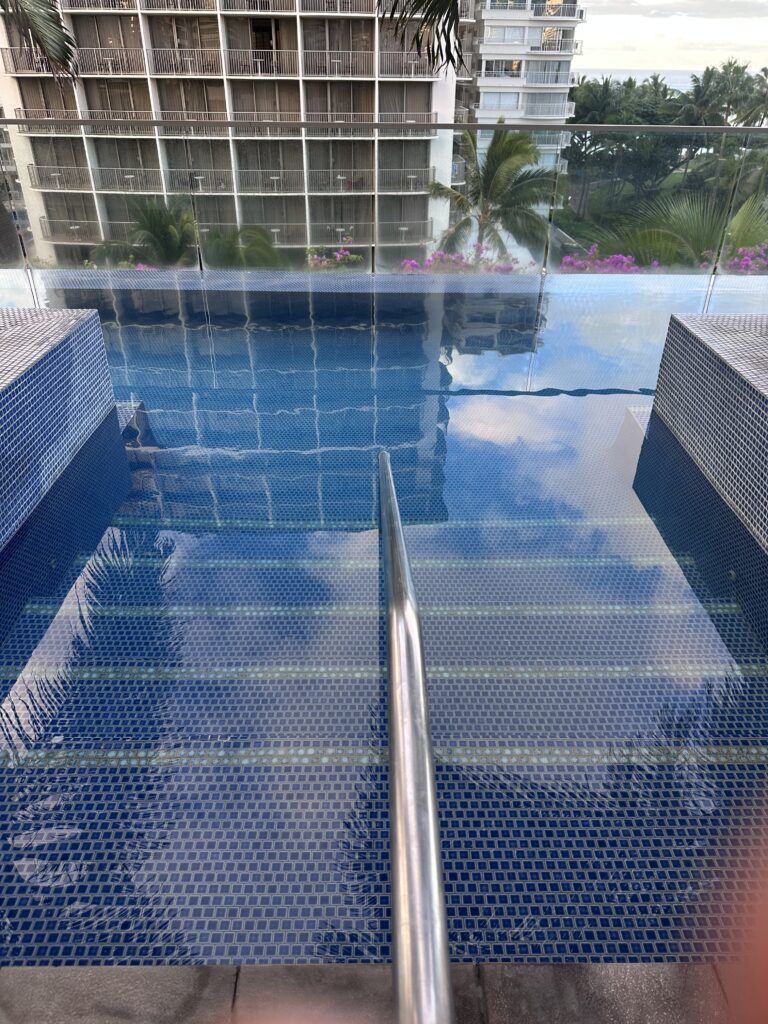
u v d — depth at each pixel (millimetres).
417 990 714
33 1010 1067
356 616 2035
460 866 1342
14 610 2055
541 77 50312
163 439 3148
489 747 1607
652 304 5035
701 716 1698
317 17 26859
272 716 1687
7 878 1313
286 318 4781
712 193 4879
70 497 2666
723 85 49000
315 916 1250
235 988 1093
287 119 28422
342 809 1454
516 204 5039
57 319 3064
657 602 2096
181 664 1852
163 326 4660
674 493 2689
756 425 2336
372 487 2750
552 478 2805
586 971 1124
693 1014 1065
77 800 1470
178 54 26984
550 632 1970
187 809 1452
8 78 26562
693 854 1366
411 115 28375
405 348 4238
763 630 1986
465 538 2404
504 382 3760
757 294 5066
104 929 1229
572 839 1397
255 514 2564
